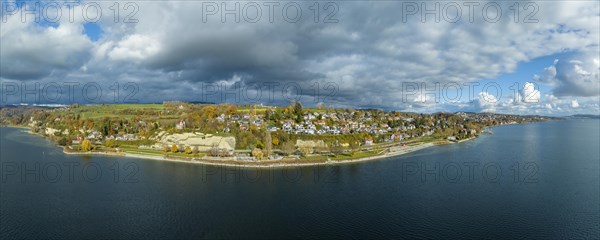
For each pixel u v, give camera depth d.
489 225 106.62
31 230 102.31
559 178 163.12
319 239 98.00
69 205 123.88
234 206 124.06
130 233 100.81
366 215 115.19
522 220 110.38
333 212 117.94
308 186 150.50
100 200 129.88
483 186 148.88
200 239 97.56
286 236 99.62
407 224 107.50
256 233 101.62
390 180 160.25
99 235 99.38
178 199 131.75
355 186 150.12
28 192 139.62
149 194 137.88
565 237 98.69
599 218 111.62
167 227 105.25
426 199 131.25
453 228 104.69
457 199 131.00
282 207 123.00
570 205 123.81
